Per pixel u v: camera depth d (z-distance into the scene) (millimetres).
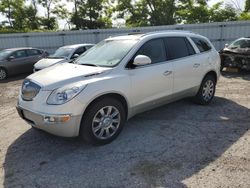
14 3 39406
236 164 3436
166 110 5703
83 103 3668
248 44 10445
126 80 4168
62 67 4465
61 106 3584
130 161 3611
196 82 5543
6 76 12109
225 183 3041
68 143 4238
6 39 21266
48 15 40719
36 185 3156
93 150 3969
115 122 4191
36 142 4340
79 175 3328
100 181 3182
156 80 4613
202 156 3674
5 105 7047
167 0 35156
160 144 4094
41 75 4152
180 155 3727
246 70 10156
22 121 5453
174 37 5215
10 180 3281
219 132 4484
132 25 36125
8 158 3850
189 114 5422
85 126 3822
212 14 30234
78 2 39188
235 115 5320
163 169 3383
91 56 4895
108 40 5227
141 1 35812
